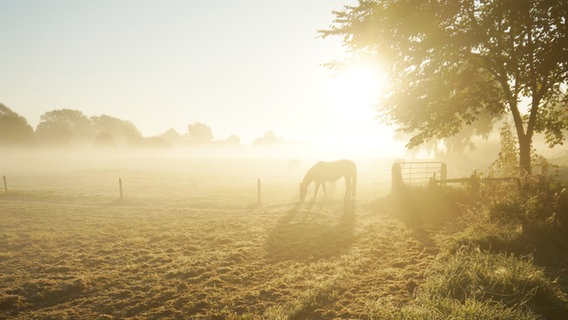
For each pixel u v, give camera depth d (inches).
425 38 441.7
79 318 187.8
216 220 457.4
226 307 191.5
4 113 3617.1
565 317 156.3
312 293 199.8
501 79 472.1
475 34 419.5
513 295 170.9
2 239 364.5
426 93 475.8
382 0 457.4
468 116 506.3
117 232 393.1
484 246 256.5
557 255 237.8
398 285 208.7
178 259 286.5
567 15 378.6
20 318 189.2
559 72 423.8
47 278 247.3
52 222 453.4
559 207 309.9
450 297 172.6
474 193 449.1
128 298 210.8
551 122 518.0
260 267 263.7
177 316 185.2
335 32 482.0
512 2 377.4
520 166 463.5
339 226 402.6
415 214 426.9
